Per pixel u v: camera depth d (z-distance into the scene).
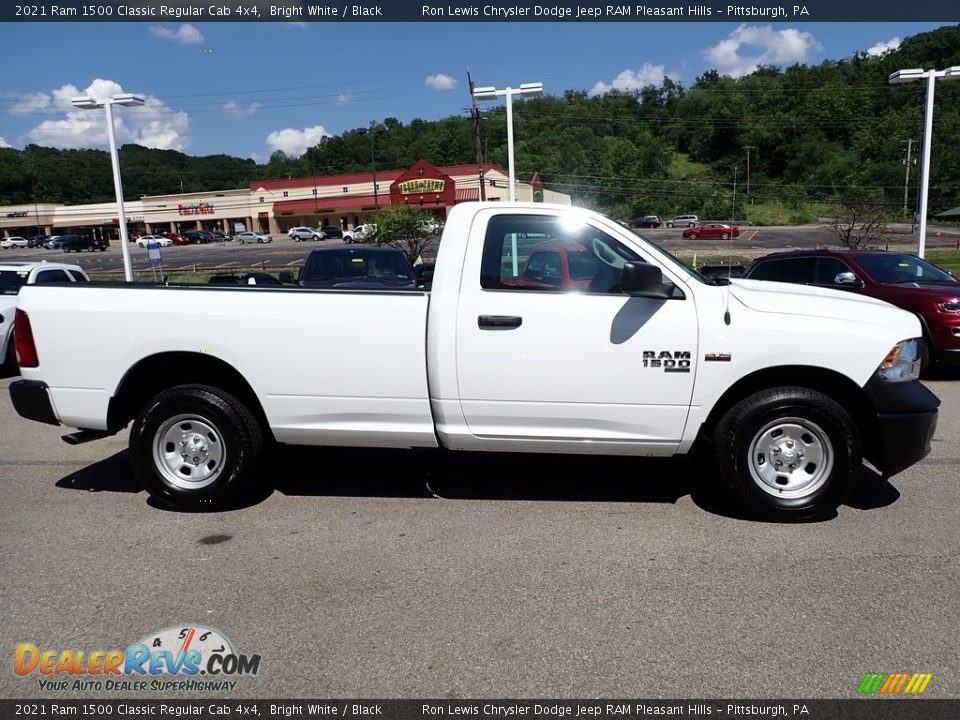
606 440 4.40
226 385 4.85
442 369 4.36
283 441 4.68
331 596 3.55
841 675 2.87
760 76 111.38
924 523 4.39
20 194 108.56
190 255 63.78
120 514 4.72
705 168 101.44
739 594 3.52
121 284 4.70
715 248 52.88
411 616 3.35
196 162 139.38
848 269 9.95
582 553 4.02
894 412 4.19
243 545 4.19
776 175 98.19
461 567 3.86
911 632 3.17
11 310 10.52
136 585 3.70
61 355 4.62
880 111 96.94
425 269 9.91
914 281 9.62
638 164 96.88
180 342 4.53
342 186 86.12
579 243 4.46
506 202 4.47
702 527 4.36
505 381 4.34
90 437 4.77
